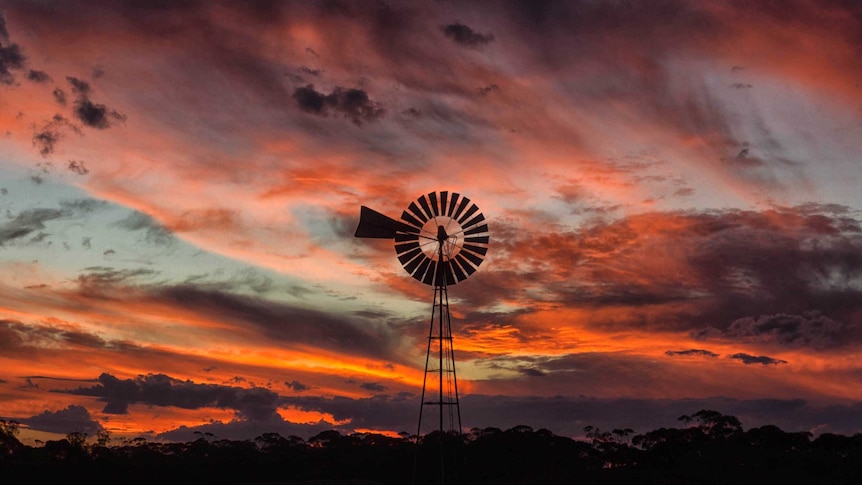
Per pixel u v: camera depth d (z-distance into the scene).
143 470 91.50
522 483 80.50
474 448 91.62
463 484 82.88
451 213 53.44
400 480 87.38
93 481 89.31
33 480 88.19
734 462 80.94
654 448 88.62
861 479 72.19
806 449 84.44
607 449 90.50
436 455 91.62
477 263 53.12
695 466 81.25
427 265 53.19
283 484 79.06
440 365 53.84
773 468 77.62
